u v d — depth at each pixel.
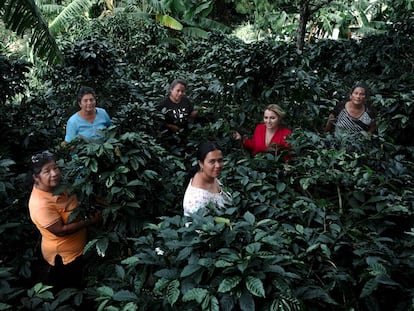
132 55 8.47
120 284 1.90
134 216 2.54
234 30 12.45
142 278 1.81
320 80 4.56
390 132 3.54
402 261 1.92
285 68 3.92
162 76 7.15
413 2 5.73
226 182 2.82
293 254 1.93
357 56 6.21
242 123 4.07
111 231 2.51
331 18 9.48
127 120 4.07
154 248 1.97
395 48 5.44
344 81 6.02
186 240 1.75
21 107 4.62
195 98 4.79
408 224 2.31
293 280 1.71
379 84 4.88
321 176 2.52
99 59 5.19
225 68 4.11
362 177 2.54
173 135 4.29
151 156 2.68
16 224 2.73
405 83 4.39
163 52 8.10
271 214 2.39
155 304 1.71
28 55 8.71
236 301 1.54
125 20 8.98
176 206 2.87
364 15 9.16
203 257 1.67
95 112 3.91
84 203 2.46
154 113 4.16
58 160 2.78
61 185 2.41
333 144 3.00
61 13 9.74
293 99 4.01
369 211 2.45
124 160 2.40
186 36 11.26
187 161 3.90
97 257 2.62
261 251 1.64
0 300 1.87
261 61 3.92
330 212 2.36
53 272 2.66
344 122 3.92
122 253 2.59
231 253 1.62
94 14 11.84
